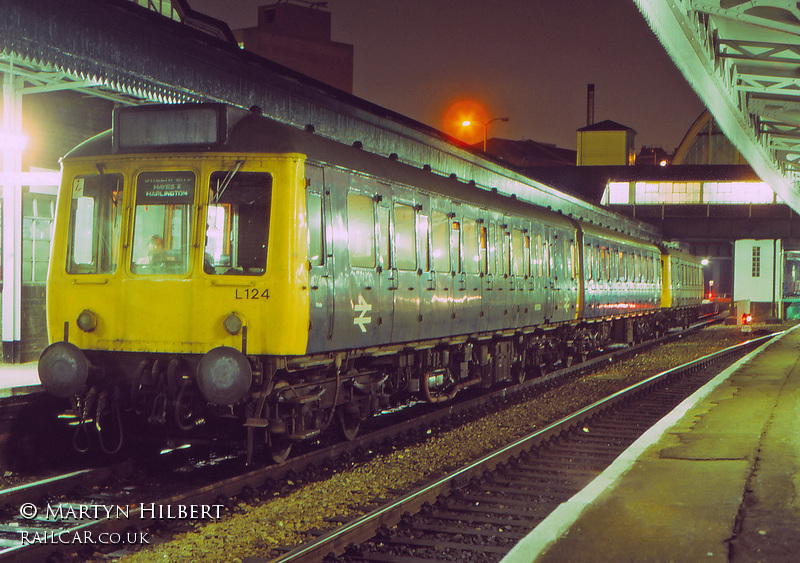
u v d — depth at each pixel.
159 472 8.16
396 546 6.12
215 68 12.67
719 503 6.07
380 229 9.50
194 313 7.68
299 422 8.32
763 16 10.91
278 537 6.13
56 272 8.14
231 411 7.84
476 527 6.69
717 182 45.03
